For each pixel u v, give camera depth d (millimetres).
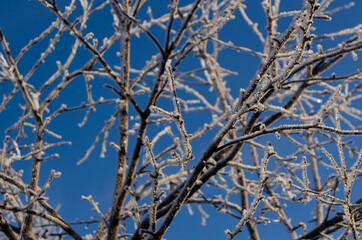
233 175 4055
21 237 3104
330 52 2170
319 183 5156
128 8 3461
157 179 2143
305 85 3443
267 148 2139
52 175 2770
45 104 3771
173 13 3141
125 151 3629
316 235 3123
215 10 4793
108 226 3312
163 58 3230
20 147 4117
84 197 3422
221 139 2195
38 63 3707
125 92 3172
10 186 3533
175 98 1863
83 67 3984
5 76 3965
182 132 1891
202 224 4949
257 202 2152
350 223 2297
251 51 3264
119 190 3469
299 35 1987
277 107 2246
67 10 2848
